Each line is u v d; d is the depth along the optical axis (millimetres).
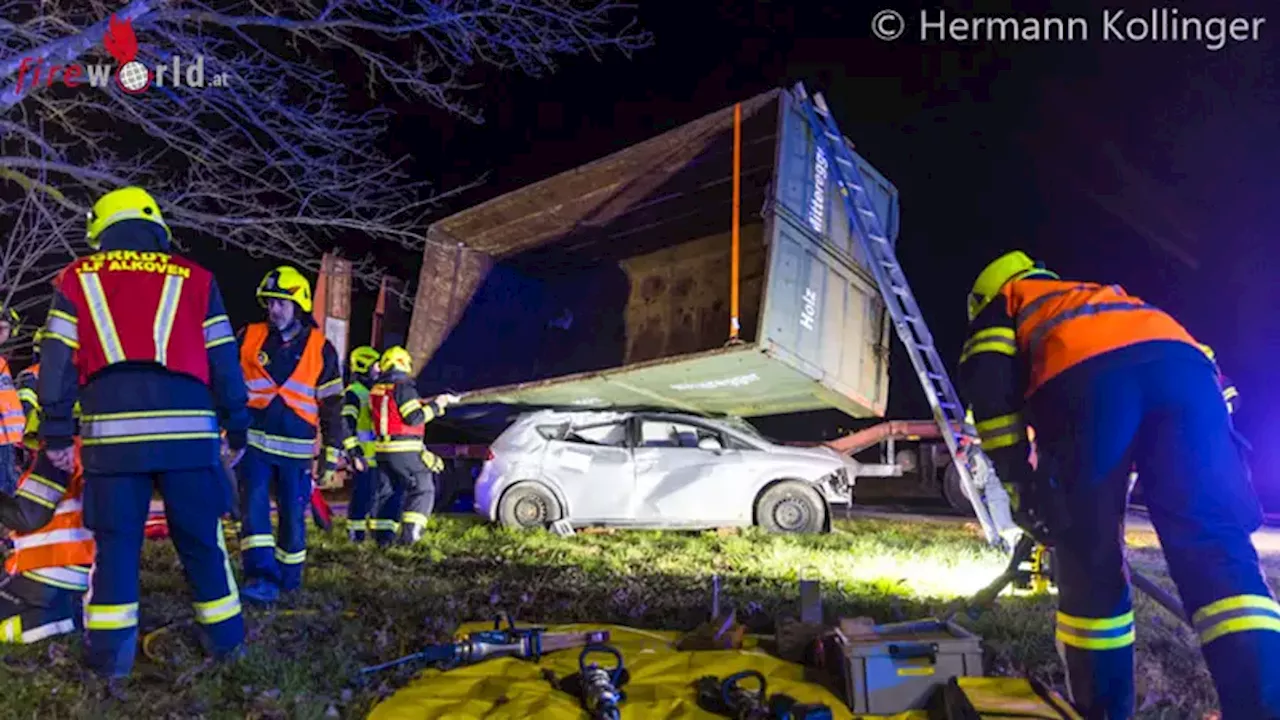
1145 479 3521
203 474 4363
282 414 6023
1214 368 3738
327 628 5180
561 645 4859
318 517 9680
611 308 12656
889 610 5777
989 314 3922
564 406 11852
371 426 8961
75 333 4156
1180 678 4586
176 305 4289
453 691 4293
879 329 10875
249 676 4285
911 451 13195
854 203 10078
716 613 5324
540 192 11547
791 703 3930
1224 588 3270
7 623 4629
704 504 10328
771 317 9344
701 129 10180
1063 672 4531
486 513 10625
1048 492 3600
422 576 7172
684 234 11875
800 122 9766
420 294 12484
